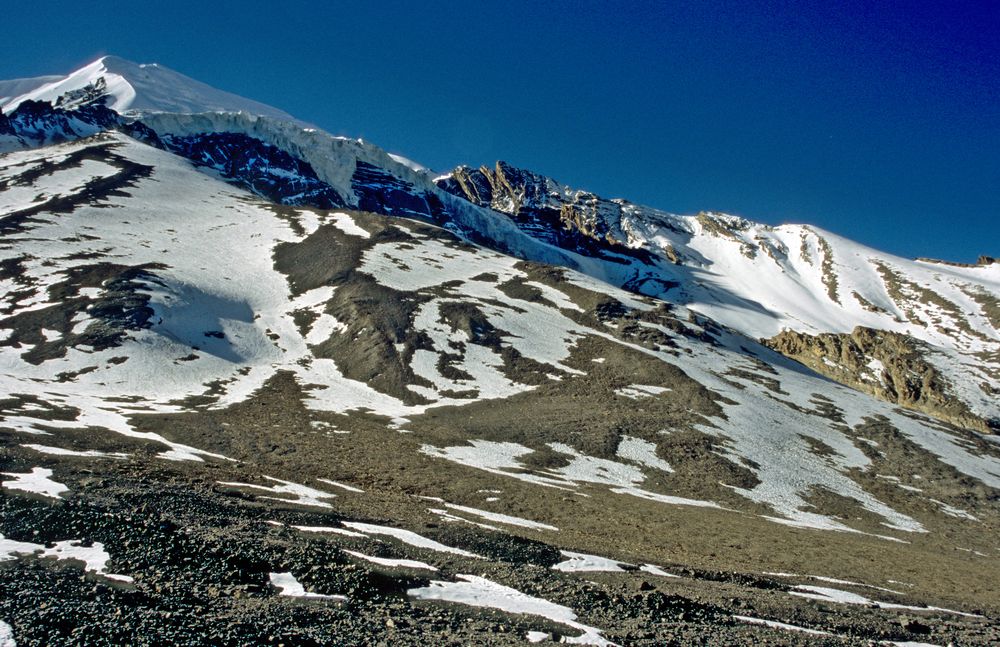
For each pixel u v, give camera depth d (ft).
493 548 92.99
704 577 98.89
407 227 496.23
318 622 54.13
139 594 54.08
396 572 70.08
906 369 548.31
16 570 55.47
